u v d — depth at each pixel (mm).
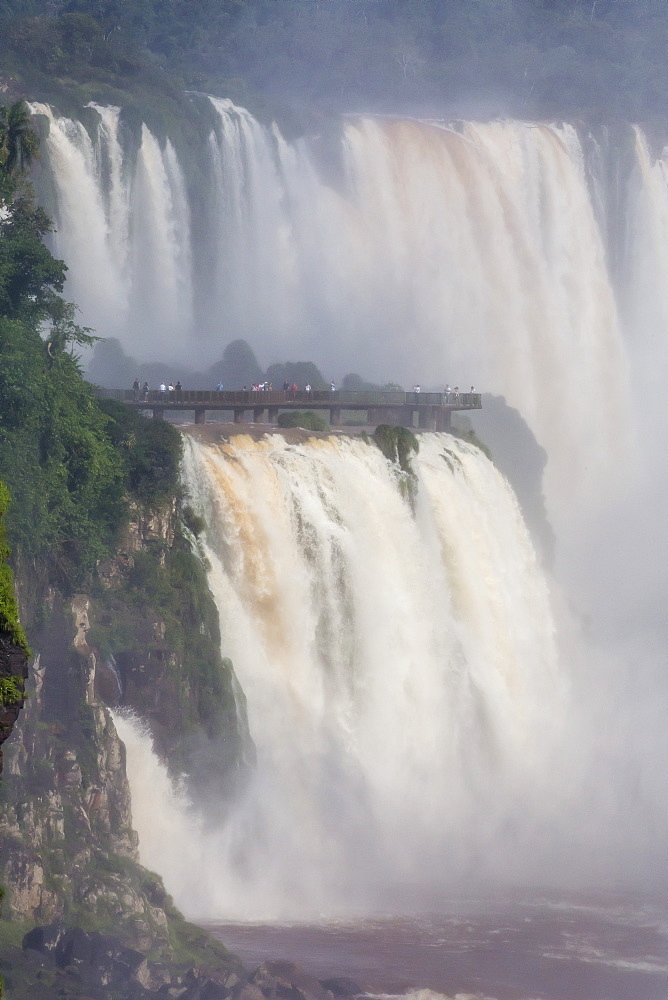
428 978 62219
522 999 60719
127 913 59344
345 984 59375
